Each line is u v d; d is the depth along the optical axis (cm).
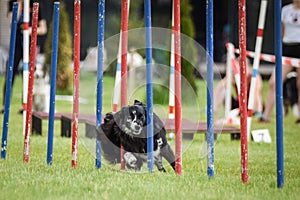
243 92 1903
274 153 2781
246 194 1770
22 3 3947
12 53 2339
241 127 1930
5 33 7919
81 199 1659
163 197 1694
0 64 7488
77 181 1888
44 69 3809
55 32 2161
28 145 2255
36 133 3192
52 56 2164
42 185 1823
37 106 3738
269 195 1756
